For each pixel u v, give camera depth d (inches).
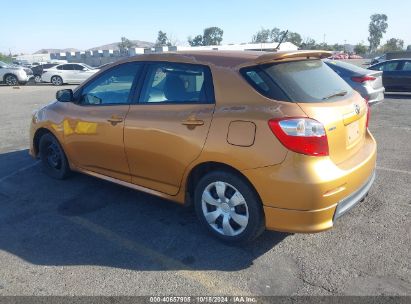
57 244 141.2
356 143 138.6
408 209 163.3
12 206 174.2
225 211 135.0
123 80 161.5
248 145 120.3
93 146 171.6
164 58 149.0
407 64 554.9
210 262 128.0
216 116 127.9
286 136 114.5
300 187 114.2
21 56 3983.8
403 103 490.9
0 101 593.0
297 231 119.3
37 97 663.1
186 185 142.3
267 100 120.1
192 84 138.3
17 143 291.0
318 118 116.3
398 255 129.1
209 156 129.0
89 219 160.7
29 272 124.3
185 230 149.7
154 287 115.7
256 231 129.0
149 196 182.7
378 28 5452.8
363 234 143.3
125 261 129.6
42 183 201.0
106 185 197.0
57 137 191.5
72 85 1015.0
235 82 127.4
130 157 156.5
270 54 126.1
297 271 122.0
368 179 139.7
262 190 120.6
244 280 118.1
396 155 245.1
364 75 365.4
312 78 132.7
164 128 139.9
